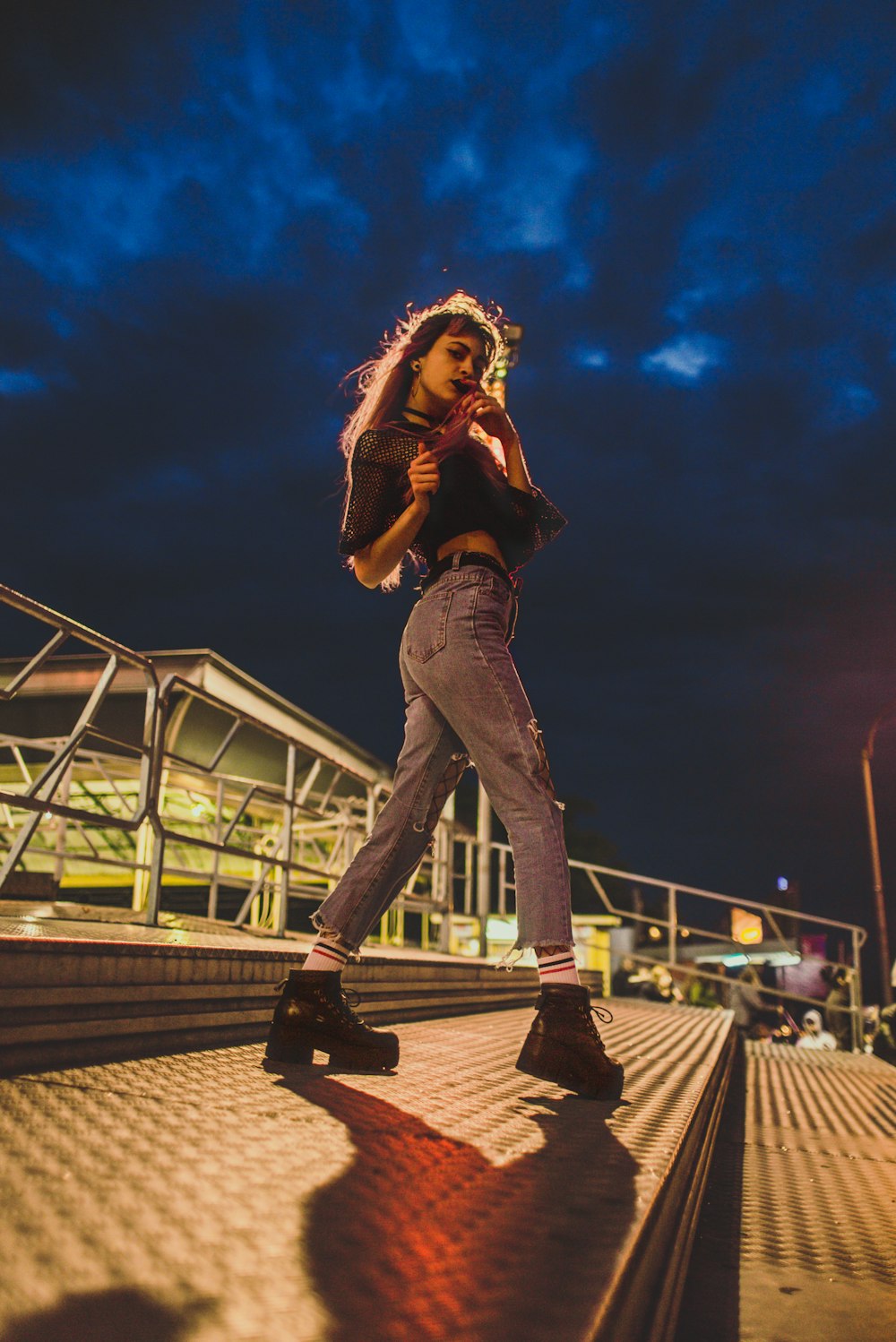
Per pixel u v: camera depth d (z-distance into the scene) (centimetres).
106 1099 180
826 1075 745
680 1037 512
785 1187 289
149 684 512
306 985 246
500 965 239
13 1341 78
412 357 277
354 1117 181
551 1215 122
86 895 1661
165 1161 136
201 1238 106
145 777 509
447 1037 389
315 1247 105
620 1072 225
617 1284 100
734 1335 163
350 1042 243
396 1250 106
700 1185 246
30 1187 119
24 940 212
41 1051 215
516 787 239
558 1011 228
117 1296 88
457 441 252
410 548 270
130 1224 108
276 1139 156
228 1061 245
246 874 1559
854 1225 243
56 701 1266
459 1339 83
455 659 241
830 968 1284
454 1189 133
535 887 232
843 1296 184
